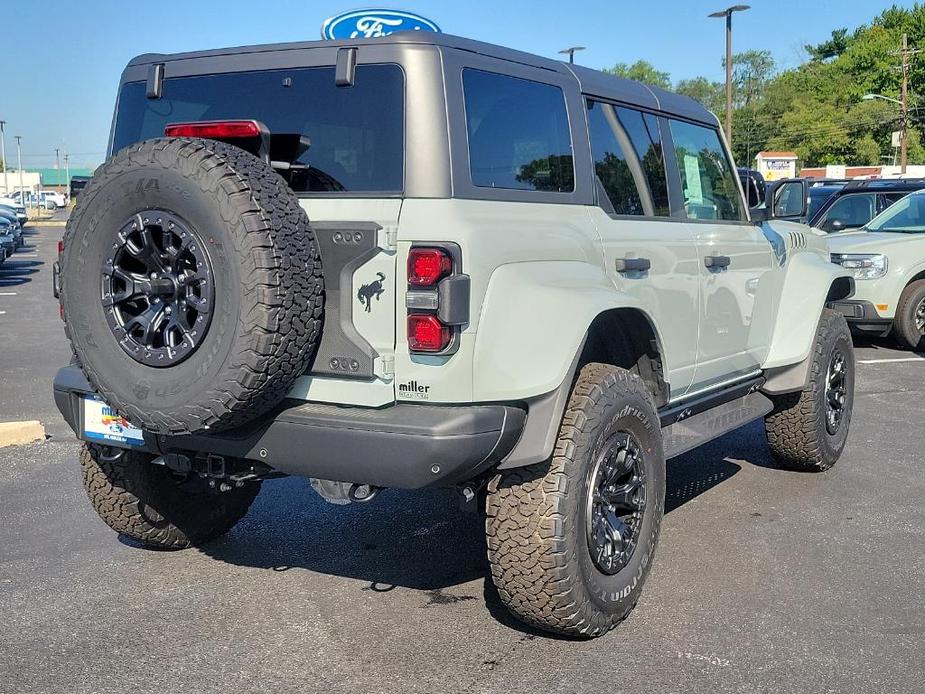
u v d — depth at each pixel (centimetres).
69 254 345
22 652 369
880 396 872
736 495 576
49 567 458
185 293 325
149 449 387
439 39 352
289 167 357
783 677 350
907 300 1111
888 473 623
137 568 458
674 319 462
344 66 354
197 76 400
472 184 349
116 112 430
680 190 493
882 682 346
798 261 607
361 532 511
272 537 504
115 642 378
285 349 320
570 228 388
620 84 458
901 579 444
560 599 361
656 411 414
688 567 458
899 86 8212
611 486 388
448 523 526
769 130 8731
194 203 317
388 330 335
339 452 335
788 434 604
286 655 368
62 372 414
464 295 327
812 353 593
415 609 412
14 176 10688
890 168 6325
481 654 369
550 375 351
